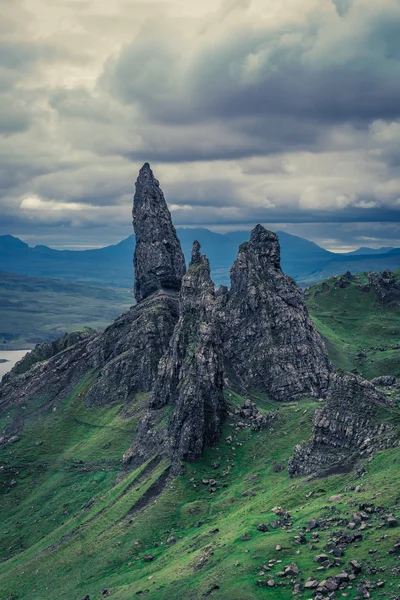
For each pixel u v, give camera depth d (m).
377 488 143.88
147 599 132.25
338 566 114.81
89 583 169.62
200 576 132.88
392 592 101.50
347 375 192.50
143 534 187.62
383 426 173.25
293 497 164.12
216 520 179.00
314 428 188.88
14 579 189.62
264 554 129.25
